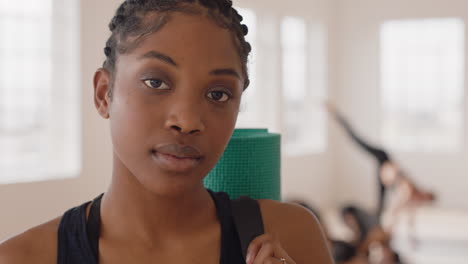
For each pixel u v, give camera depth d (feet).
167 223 1.99
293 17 17.29
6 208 9.00
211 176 2.67
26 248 1.91
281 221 2.31
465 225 15.55
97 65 10.38
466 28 17.69
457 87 18.08
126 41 1.76
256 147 2.66
